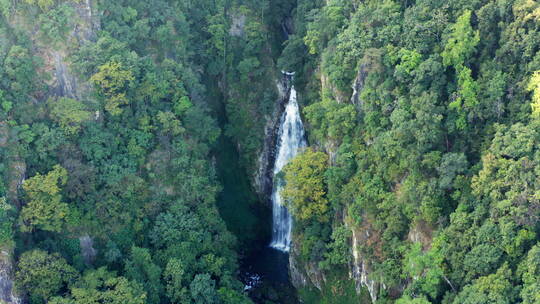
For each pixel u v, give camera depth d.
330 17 72.69
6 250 59.19
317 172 71.31
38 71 68.69
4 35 66.81
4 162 62.53
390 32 64.81
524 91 54.22
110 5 73.62
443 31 60.06
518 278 50.00
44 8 68.88
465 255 53.56
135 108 73.44
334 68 70.50
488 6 57.41
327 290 70.69
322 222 71.94
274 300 73.38
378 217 63.88
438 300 56.06
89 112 68.50
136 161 72.12
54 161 66.38
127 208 70.00
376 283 63.75
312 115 73.38
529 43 53.81
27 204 62.94
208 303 65.75
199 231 71.81
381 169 63.69
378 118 65.31
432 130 57.78
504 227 50.28
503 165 51.91
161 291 65.88
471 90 57.28
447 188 57.16
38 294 59.34
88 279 61.00
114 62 69.56
